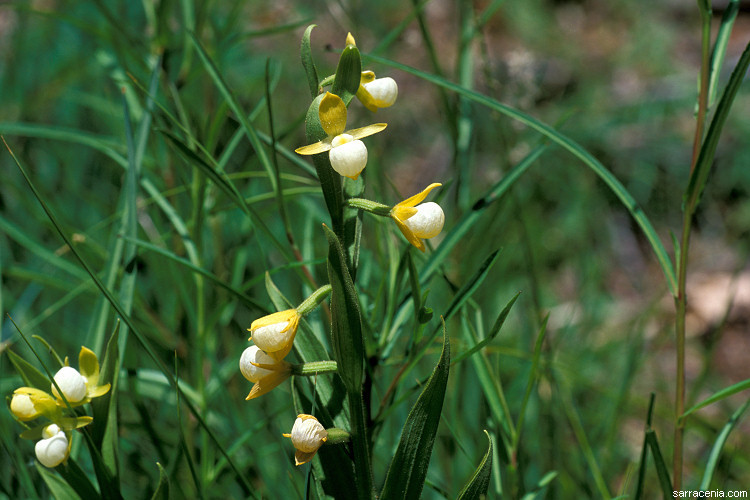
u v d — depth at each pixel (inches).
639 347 47.6
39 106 63.7
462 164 42.4
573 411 46.6
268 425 43.4
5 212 50.2
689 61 111.7
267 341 31.8
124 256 38.5
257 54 87.0
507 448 38.0
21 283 50.8
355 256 32.7
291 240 37.9
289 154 39.8
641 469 36.9
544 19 114.7
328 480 33.4
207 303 44.1
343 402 33.8
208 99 46.1
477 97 37.6
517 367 53.1
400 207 32.1
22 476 38.0
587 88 102.7
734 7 36.3
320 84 32.6
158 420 43.8
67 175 57.6
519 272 66.0
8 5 42.5
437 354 47.2
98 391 33.8
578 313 69.1
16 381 41.5
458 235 37.9
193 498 39.9
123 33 43.4
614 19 116.6
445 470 44.6
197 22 43.3
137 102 43.4
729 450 45.1
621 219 85.1
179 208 45.5
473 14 43.9
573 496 43.3
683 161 90.9
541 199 79.0
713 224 88.2
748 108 95.5
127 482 41.2
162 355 40.9
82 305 53.0
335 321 31.8
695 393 43.2
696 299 80.7
